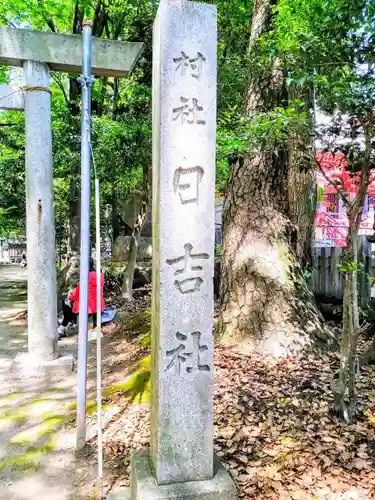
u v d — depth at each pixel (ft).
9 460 9.89
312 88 10.00
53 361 16.49
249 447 9.28
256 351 14.21
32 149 16.02
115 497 8.23
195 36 7.04
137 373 14.26
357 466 8.43
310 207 16.93
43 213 16.20
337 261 17.13
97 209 9.56
